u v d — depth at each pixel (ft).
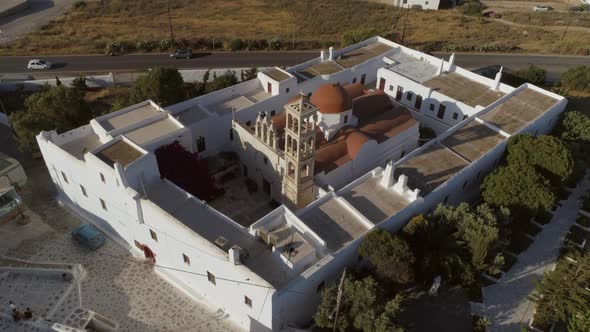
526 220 148.15
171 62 262.47
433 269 125.49
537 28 341.41
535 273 137.59
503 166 156.15
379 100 176.76
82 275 131.75
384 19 352.49
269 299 104.01
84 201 148.46
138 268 135.54
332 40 298.56
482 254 124.26
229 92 185.47
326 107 153.17
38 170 171.12
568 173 151.74
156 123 159.02
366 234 121.90
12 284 128.67
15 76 237.25
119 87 233.96
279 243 116.37
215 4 373.40
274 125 161.07
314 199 149.79
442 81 206.18
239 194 166.91
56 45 274.98
